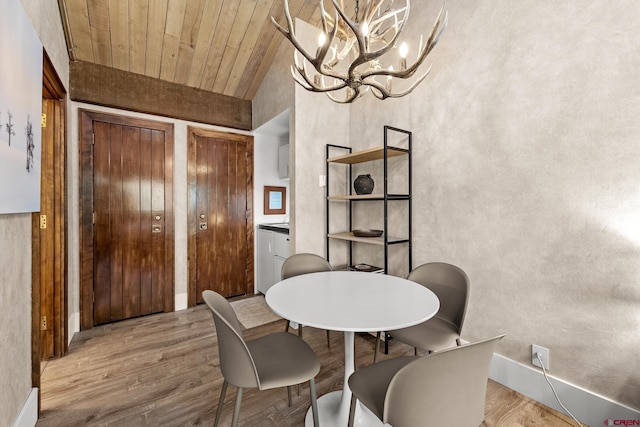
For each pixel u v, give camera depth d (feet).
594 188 4.83
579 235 5.00
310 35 9.25
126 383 6.06
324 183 9.62
